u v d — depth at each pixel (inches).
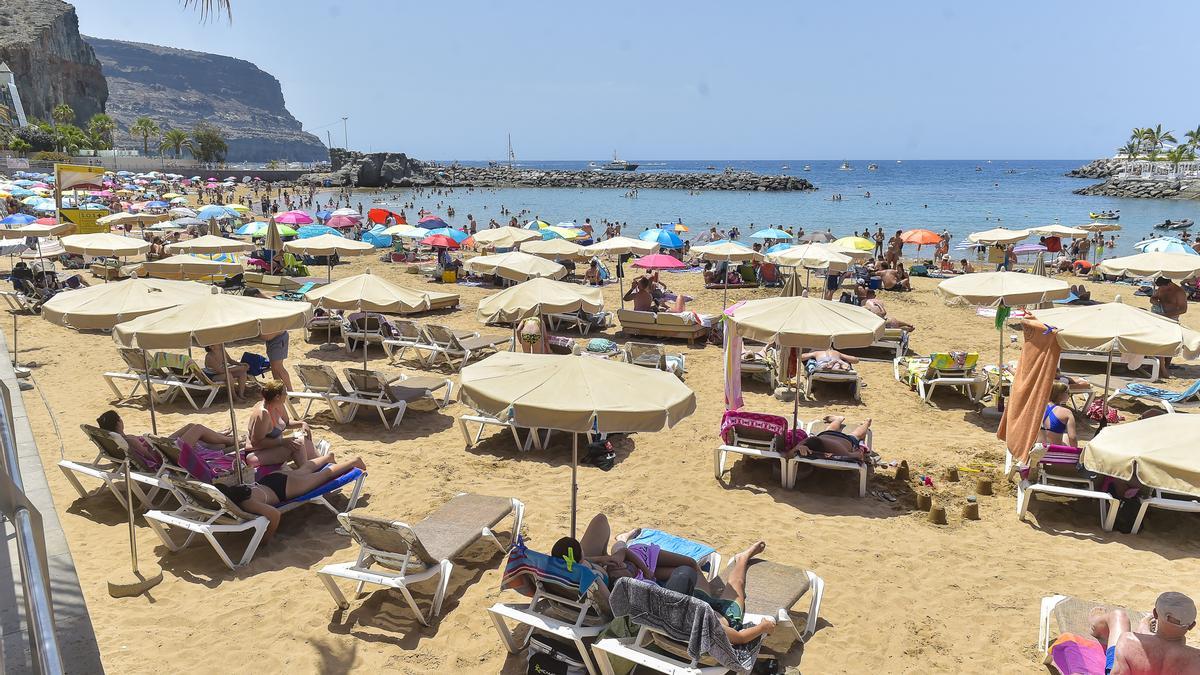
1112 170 4842.5
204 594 216.5
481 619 207.5
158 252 856.9
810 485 307.3
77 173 924.0
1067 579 235.5
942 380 413.7
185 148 5364.2
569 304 406.6
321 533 255.4
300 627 201.9
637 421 181.9
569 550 179.0
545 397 185.6
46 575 104.9
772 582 202.5
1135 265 502.0
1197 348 293.4
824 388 445.7
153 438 257.4
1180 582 233.9
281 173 4101.9
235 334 258.8
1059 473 276.2
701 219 2119.8
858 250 810.8
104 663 183.0
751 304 318.0
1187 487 202.7
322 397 367.2
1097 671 172.6
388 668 186.4
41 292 623.5
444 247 903.7
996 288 389.1
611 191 3986.2
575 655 178.5
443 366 490.9
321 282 736.3
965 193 3666.3
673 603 161.0
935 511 273.0
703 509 283.9
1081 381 406.9
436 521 234.7
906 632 205.8
